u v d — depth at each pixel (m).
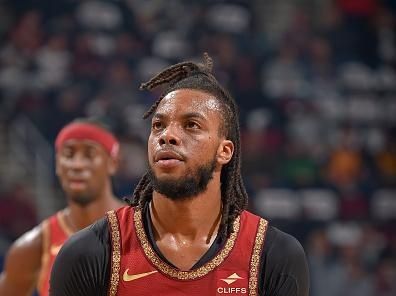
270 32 25.23
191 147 3.89
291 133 22.22
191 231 4.08
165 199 4.00
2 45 23.34
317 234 18.41
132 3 24.91
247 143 21.28
